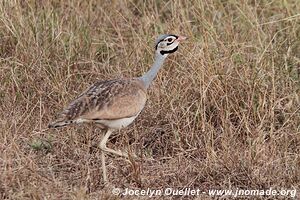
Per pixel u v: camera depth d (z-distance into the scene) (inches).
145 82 653.9
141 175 638.5
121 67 789.2
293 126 712.4
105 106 613.6
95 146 685.9
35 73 754.8
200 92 727.7
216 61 751.1
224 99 725.3
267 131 707.4
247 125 689.0
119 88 627.8
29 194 585.0
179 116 721.6
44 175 619.8
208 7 850.1
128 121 632.4
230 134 685.9
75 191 591.5
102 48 816.3
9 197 584.4
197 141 695.7
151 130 715.4
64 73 764.6
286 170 649.0
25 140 679.7
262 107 712.4
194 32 834.8
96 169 642.8
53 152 673.0
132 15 873.5
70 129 692.7
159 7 902.4
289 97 738.2
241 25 838.5
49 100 732.0
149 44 808.3
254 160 654.5
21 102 727.7
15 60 765.3
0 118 693.9
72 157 669.9
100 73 766.5
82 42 810.2
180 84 746.2
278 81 758.5
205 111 725.9
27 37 791.1
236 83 740.0
